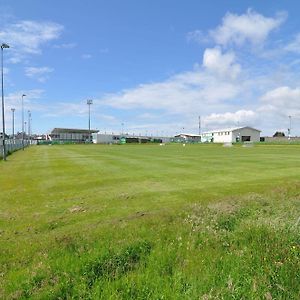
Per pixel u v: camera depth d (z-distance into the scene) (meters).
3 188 18.70
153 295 4.81
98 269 5.78
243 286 4.86
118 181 20.41
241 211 9.54
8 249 7.64
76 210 12.64
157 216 9.56
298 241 6.20
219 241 6.77
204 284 4.96
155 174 23.73
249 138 153.38
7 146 57.81
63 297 5.01
